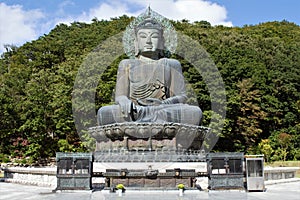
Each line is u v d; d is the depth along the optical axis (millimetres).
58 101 28031
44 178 17000
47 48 51562
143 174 12797
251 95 36594
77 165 13109
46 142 29078
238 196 11828
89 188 12891
